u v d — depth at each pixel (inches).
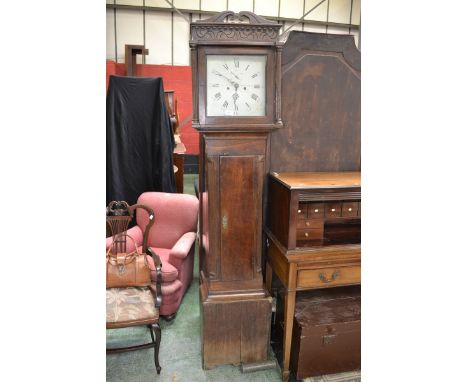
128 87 114.3
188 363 74.7
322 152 76.4
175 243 101.9
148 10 215.2
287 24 228.5
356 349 68.1
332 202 65.9
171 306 88.8
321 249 62.7
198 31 60.1
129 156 117.8
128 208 84.1
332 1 228.4
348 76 74.4
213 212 67.3
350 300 73.9
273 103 63.0
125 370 72.7
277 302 81.0
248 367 71.7
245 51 61.1
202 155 73.7
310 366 67.0
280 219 66.3
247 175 66.5
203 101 61.6
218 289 70.2
